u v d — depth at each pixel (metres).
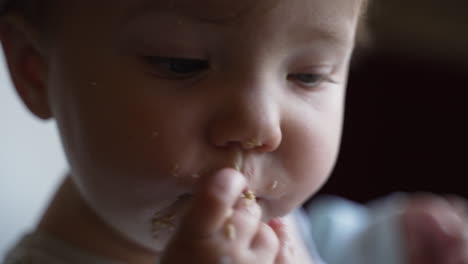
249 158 0.32
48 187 0.56
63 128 0.35
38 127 0.57
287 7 0.31
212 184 0.30
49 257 0.38
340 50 0.33
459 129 0.68
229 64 0.31
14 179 0.54
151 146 0.32
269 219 0.34
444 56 0.70
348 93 0.70
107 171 0.33
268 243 0.30
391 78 0.69
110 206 0.34
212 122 0.32
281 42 0.31
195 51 0.31
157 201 0.33
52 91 0.35
